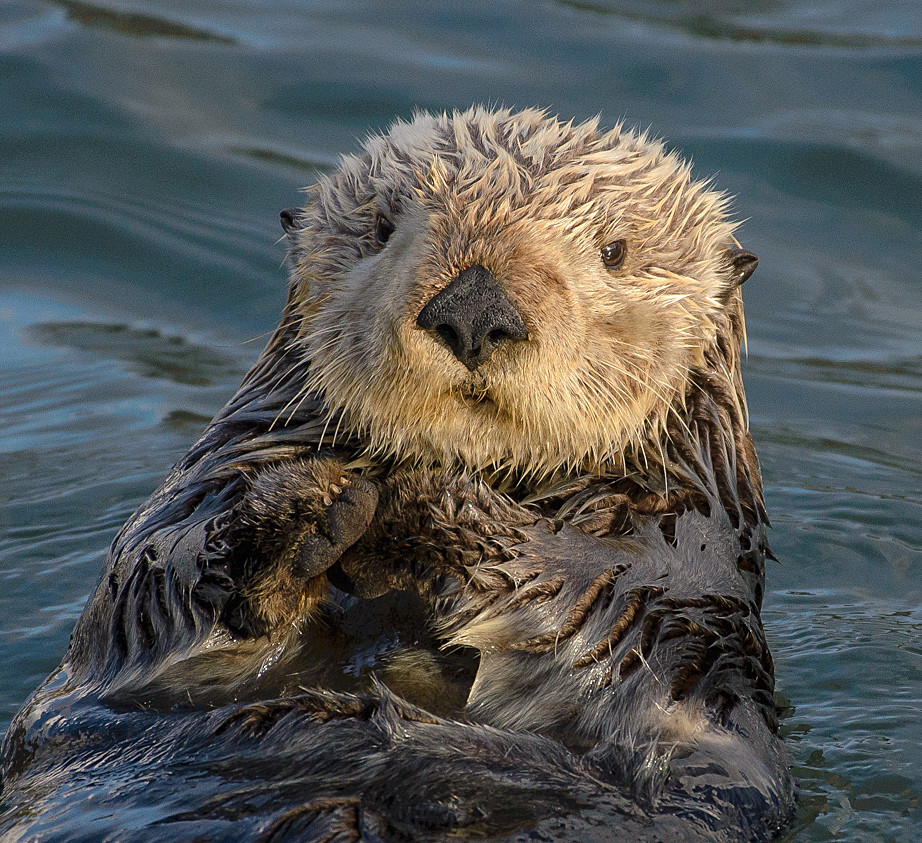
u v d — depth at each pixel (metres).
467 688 13.57
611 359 13.55
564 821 11.55
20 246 29.23
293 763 12.27
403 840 11.16
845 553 19.95
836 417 24.77
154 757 12.65
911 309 27.91
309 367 14.86
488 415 13.12
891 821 13.11
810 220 29.98
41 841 11.49
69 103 32.28
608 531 14.00
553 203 13.39
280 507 13.20
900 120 32.59
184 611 13.78
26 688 16.38
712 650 13.42
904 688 15.87
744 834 12.20
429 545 13.25
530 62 34.41
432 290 12.54
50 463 22.72
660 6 39.16
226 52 34.69
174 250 29.06
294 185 29.78
